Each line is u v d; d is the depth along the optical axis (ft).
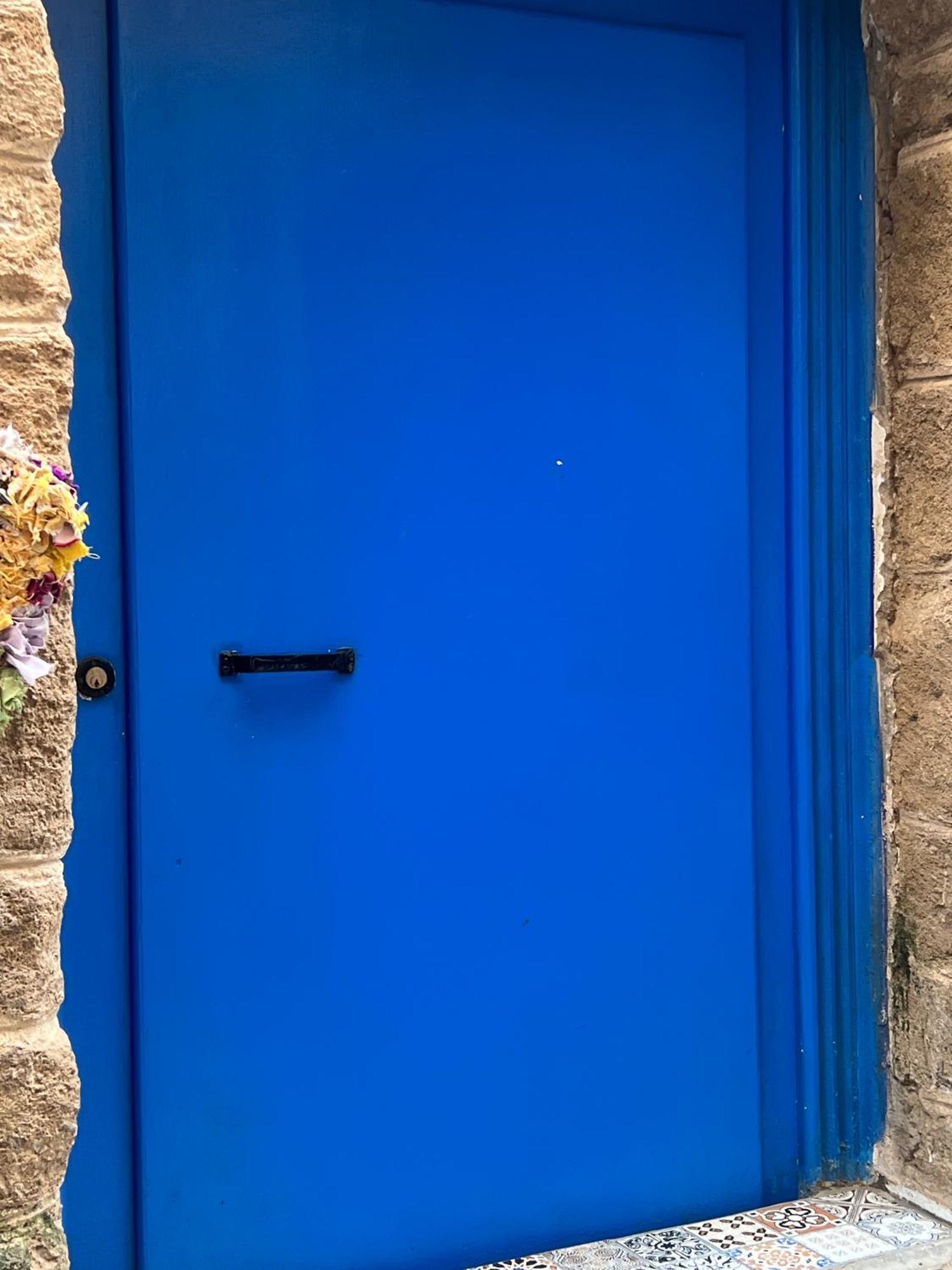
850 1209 8.91
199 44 7.53
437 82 8.04
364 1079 8.05
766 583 8.99
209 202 7.57
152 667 7.52
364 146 7.89
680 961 8.75
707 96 8.66
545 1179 8.45
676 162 8.60
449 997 8.21
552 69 8.29
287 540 7.79
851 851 9.16
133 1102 7.64
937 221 8.60
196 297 7.57
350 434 7.91
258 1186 7.84
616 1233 8.61
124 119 7.37
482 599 8.23
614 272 8.48
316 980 7.93
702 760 8.78
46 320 5.66
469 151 8.12
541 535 8.36
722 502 8.80
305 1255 7.95
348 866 7.98
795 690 9.00
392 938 8.09
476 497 8.20
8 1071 5.66
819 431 8.98
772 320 8.95
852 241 9.00
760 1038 9.01
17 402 5.60
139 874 7.53
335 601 7.90
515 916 8.36
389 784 8.05
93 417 7.45
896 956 9.11
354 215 7.88
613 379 8.50
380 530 7.99
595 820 8.52
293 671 7.76
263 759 7.78
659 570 8.64
